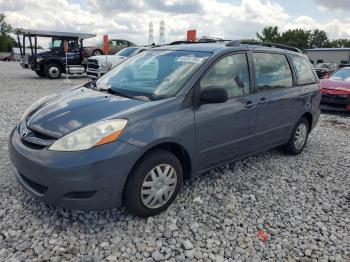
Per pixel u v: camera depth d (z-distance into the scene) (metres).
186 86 3.63
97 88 4.15
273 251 3.07
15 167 3.31
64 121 3.23
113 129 3.05
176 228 3.29
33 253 2.83
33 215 3.35
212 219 3.50
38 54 18.41
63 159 2.91
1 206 3.48
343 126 8.45
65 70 19.12
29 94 11.61
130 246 3.00
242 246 3.11
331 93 9.81
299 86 5.31
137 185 3.21
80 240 3.03
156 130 3.25
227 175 4.60
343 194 4.29
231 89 4.11
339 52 48.34
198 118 3.63
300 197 4.12
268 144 4.85
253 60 4.49
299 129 5.52
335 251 3.12
